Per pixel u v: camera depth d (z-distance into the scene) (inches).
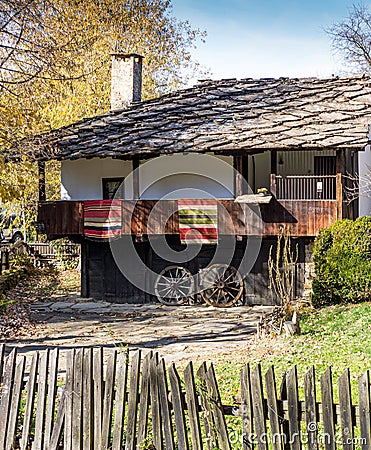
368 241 561.6
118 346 472.4
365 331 438.0
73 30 753.6
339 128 628.7
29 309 658.2
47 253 1078.4
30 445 231.1
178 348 464.1
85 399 220.7
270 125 657.6
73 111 974.4
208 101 757.3
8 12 527.2
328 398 193.6
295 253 671.8
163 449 215.0
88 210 694.5
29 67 564.7
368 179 735.7
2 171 552.7
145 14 1242.0
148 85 1200.2
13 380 233.9
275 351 412.2
